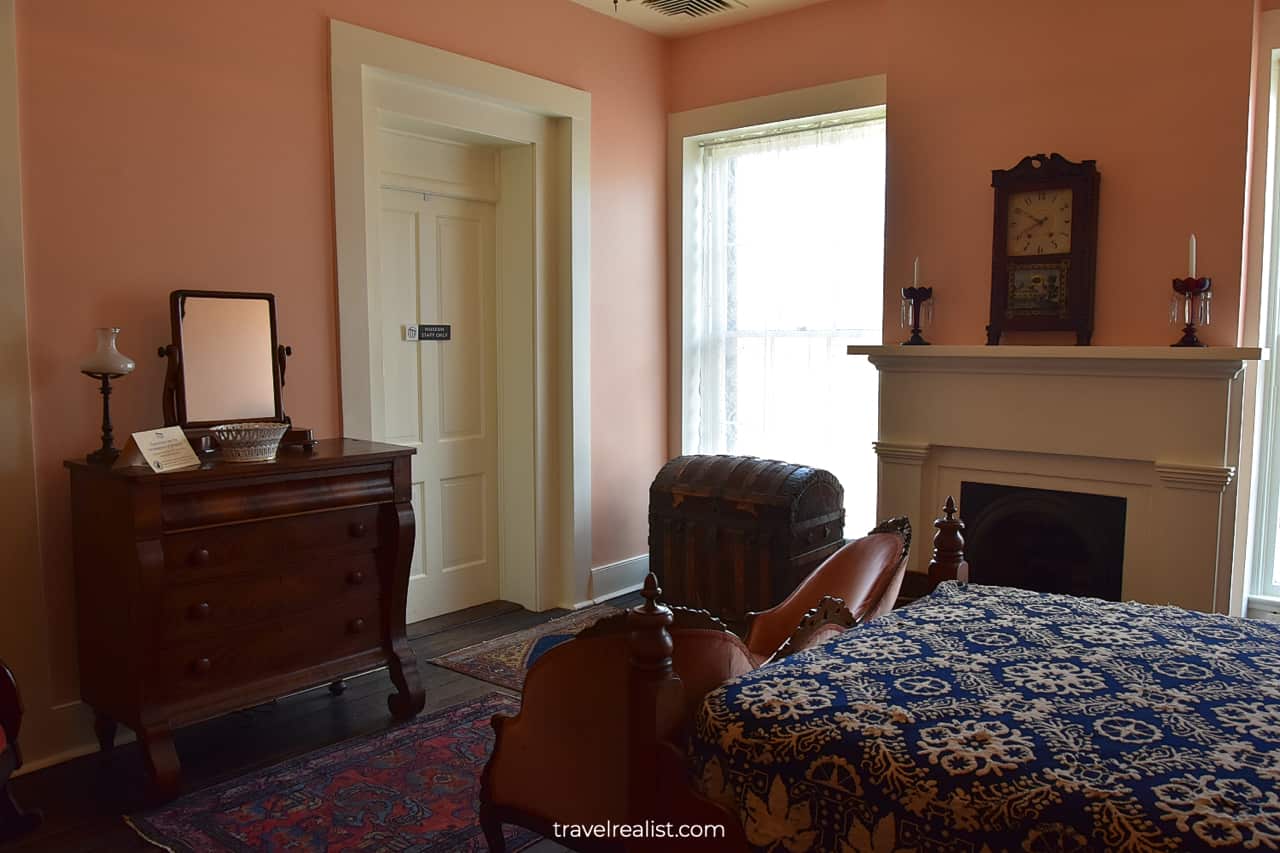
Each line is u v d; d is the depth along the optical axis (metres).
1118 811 1.24
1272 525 3.69
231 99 3.09
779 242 4.66
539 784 1.89
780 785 1.52
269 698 2.75
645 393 4.84
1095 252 3.48
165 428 2.61
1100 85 3.45
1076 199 3.46
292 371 3.30
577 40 4.31
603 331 4.56
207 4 3.01
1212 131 3.23
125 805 2.52
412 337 4.04
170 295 2.91
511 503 4.45
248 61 3.13
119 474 2.43
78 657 2.78
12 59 2.58
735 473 4.15
